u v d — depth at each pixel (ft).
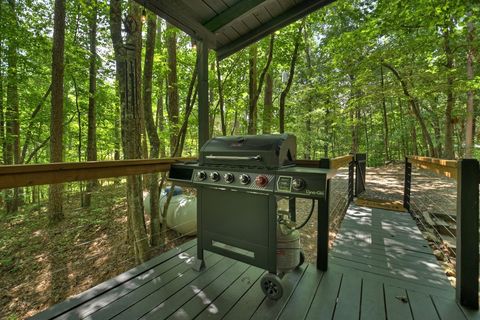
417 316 4.34
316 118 32.78
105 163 4.93
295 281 5.49
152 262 6.30
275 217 4.60
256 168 4.75
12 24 16.48
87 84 22.90
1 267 10.83
